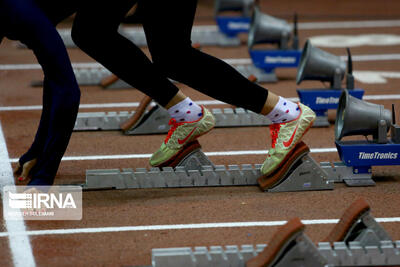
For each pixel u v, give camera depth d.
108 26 12.61
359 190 14.25
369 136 18.02
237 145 17.66
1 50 31.39
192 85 13.27
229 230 12.35
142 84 13.16
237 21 31.72
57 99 12.69
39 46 12.27
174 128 14.32
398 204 13.49
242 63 27.83
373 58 28.47
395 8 42.72
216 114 19.39
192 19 12.91
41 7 13.05
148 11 12.68
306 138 18.14
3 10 11.91
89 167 15.95
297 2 45.78
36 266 11.02
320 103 19.09
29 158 14.73
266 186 14.13
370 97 21.98
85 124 19.17
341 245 10.83
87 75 25.05
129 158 16.66
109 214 13.10
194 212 13.17
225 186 14.59
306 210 13.23
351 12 41.34
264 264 10.01
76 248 11.66
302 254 10.05
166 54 12.90
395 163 14.30
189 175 14.47
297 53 24.56
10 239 12.04
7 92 23.73
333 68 19.12
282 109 13.49
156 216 13.00
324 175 14.16
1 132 18.88
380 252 10.77
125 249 11.61
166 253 10.47
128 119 19.03
